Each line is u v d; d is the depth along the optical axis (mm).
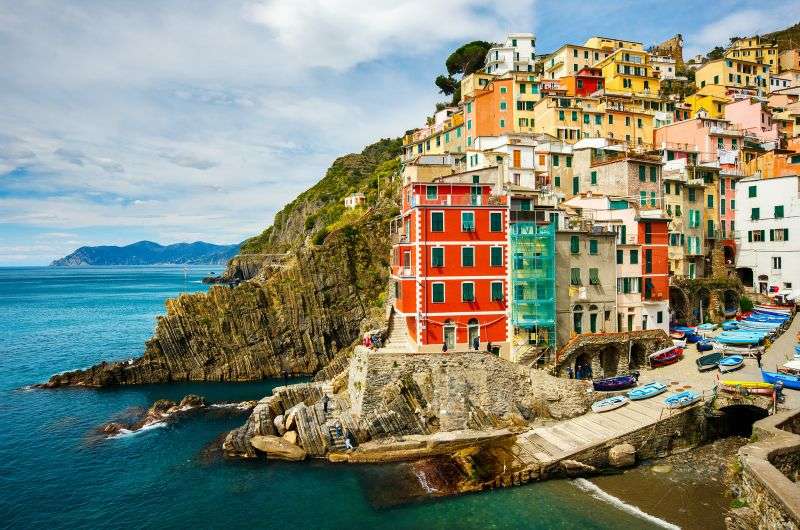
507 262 57281
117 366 83625
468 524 39031
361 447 51000
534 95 102062
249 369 88312
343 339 93875
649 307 62938
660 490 41906
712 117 101750
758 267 82125
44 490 47688
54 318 161500
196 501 45000
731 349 58125
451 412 52656
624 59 114000
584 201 70000
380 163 185375
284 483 47125
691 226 80562
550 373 55500
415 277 56062
